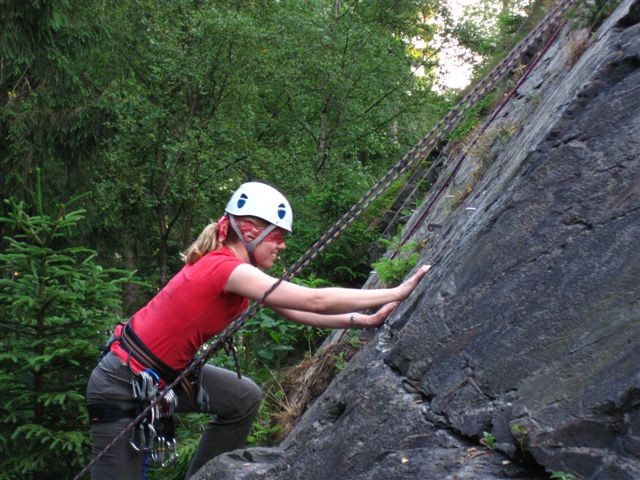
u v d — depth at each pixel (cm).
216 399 343
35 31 1073
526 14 868
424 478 240
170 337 305
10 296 494
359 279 805
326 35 1590
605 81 269
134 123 1301
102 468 315
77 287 512
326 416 301
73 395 490
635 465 205
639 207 237
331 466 279
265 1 1499
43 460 493
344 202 883
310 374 468
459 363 257
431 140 270
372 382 280
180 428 538
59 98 1113
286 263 834
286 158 1516
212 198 1523
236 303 306
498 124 496
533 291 249
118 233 1338
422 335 271
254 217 311
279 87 1591
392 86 1795
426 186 829
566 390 225
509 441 233
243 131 1438
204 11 1380
